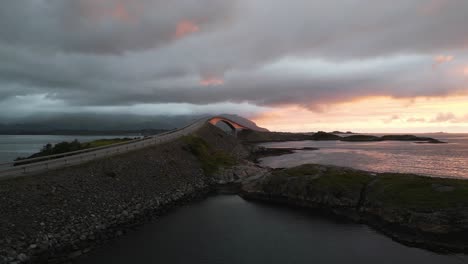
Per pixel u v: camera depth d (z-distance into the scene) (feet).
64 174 111.75
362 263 75.82
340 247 85.71
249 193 153.99
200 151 227.20
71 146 180.55
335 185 130.21
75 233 86.58
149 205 122.11
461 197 94.48
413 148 504.02
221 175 191.62
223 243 89.35
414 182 114.21
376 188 118.93
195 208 128.67
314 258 78.79
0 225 76.02
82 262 75.46
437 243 84.28
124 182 127.95
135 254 80.94
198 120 467.93
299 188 139.44
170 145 214.07
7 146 491.72
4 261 67.62
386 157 338.75
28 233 77.92
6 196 86.48
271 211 123.54
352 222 107.45
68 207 94.43
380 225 100.37
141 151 175.22
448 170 230.27
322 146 599.57
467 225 85.92
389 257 78.84
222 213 120.98
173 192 144.36
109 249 83.92
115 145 191.83
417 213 94.58
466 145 602.85
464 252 79.46
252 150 420.77
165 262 76.64
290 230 100.32
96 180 117.91
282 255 80.89
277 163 295.28
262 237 94.22
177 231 99.50
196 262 76.79
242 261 77.30
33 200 89.92
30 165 112.37
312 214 118.32
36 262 71.61
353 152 418.51
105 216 100.53
